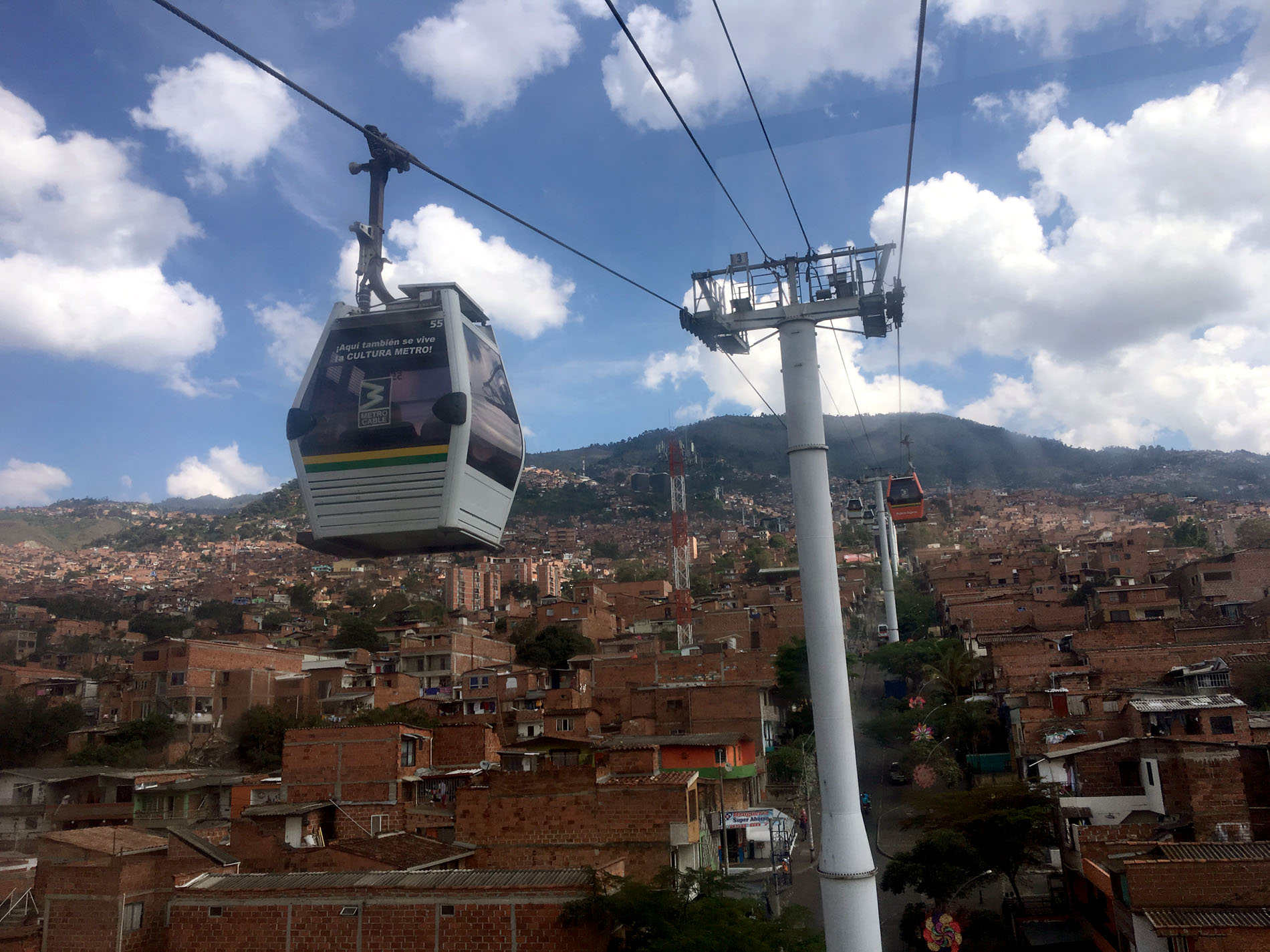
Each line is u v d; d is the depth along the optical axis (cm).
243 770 6356
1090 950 3053
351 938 2458
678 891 2567
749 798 4984
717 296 1942
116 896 2962
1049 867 3803
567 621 9900
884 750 5984
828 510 1817
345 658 8725
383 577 18038
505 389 1886
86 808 4828
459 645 8250
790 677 6488
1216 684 5053
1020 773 4669
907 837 4328
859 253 1916
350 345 1772
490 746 4616
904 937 3328
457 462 1692
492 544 1808
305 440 1745
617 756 3619
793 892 3725
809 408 1858
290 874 2681
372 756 4128
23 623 11456
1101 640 6256
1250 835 3031
